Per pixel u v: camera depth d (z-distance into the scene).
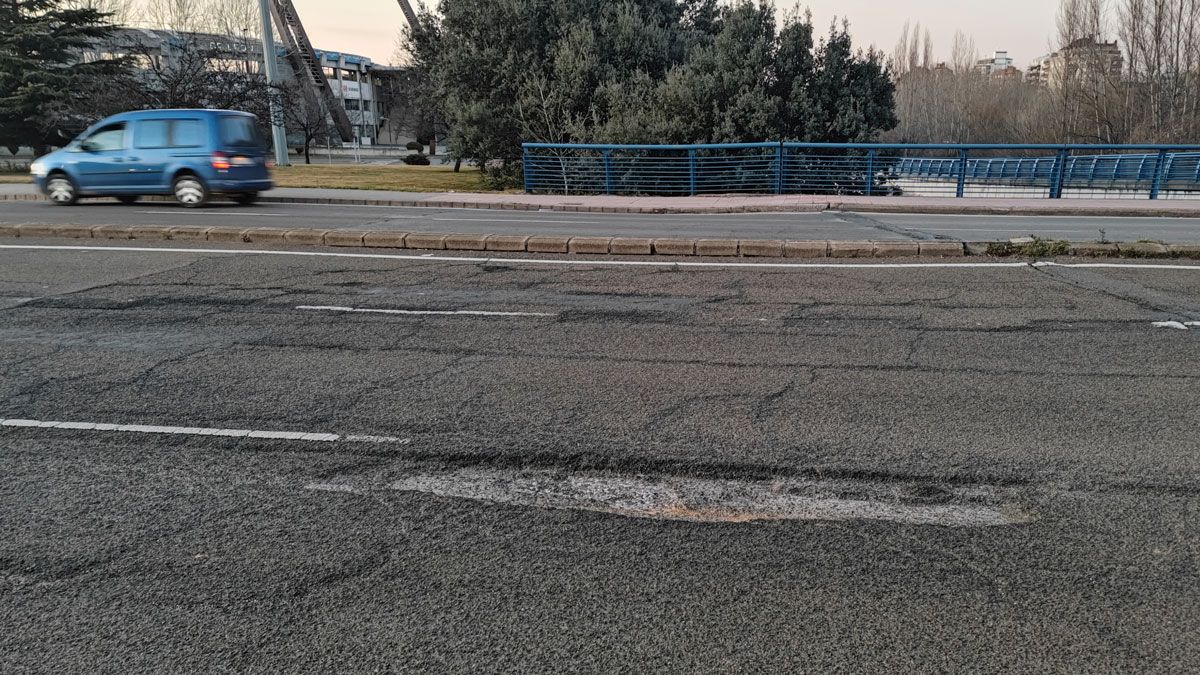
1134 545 2.99
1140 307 6.91
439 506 3.34
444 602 2.67
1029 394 4.68
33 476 3.64
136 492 3.48
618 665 2.35
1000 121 61.47
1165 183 21.45
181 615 2.61
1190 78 39.88
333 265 9.03
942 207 16.52
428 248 10.27
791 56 23.05
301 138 65.50
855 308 6.98
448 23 26.11
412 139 86.19
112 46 41.59
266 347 5.78
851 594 2.70
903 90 65.00
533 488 3.51
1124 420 4.25
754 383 4.93
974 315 6.68
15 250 9.75
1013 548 2.97
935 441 3.97
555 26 25.78
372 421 4.30
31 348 5.72
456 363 5.39
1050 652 2.40
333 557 2.95
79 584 2.79
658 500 3.39
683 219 14.95
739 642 2.45
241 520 3.23
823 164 20.89
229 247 10.20
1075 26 44.59
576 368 5.27
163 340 5.96
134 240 10.66
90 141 15.77
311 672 2.33
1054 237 11.23
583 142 22.47
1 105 31.95
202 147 15.55
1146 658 2.38
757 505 3.34
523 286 7.98
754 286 7.95
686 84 22.45
